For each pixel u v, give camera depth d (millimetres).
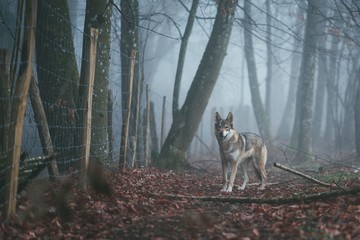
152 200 8453
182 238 6145
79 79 10422
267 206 8008
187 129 15688
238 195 10312
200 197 8906
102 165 9922
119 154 11430
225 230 6406
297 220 6734
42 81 10117
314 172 14992
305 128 20734
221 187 11609
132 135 13969
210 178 13797
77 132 9766
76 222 6629
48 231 6172
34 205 6719
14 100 6055
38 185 7375
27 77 6133
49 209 6762
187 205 8398
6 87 7039
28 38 6148
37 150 10922
